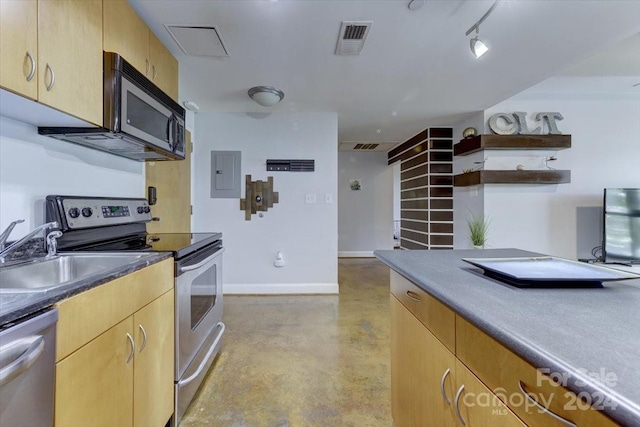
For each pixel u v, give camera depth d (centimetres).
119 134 146
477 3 161
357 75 251
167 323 141
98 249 153
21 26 97
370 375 191
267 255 357
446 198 424
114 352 101
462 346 82
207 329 189
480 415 74
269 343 233
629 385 41
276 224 357
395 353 138
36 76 102
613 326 60
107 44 138
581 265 106
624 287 88
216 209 353
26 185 134
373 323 273
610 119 363
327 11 167
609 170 363
